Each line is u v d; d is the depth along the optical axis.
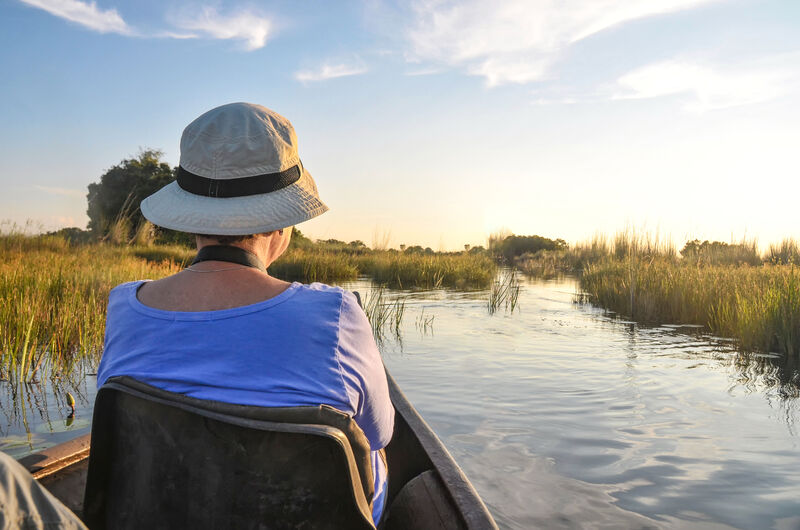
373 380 1.19
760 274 10.77
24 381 4.66
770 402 4.32
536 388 4.73
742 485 2.84
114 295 1.25
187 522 1.04
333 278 18.66
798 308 6.36
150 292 1.18
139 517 1.08
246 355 1.06
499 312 10.06
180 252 20.92
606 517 2.50
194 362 1.07
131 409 1.07
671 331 7.94
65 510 0.77
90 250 18.53
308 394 1.06
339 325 1.12
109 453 1.12
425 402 4.31
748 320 6.87
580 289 15.34
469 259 21.45
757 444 3.41
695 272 11.27
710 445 3.39
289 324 1.08
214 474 1.03
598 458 3.19
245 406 1.02
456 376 5.16
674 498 2.69
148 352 1.09
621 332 7.83
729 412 4.06
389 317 9.04
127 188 29.88
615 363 5.73
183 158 1.24
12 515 0.69
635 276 11.49
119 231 22.62
